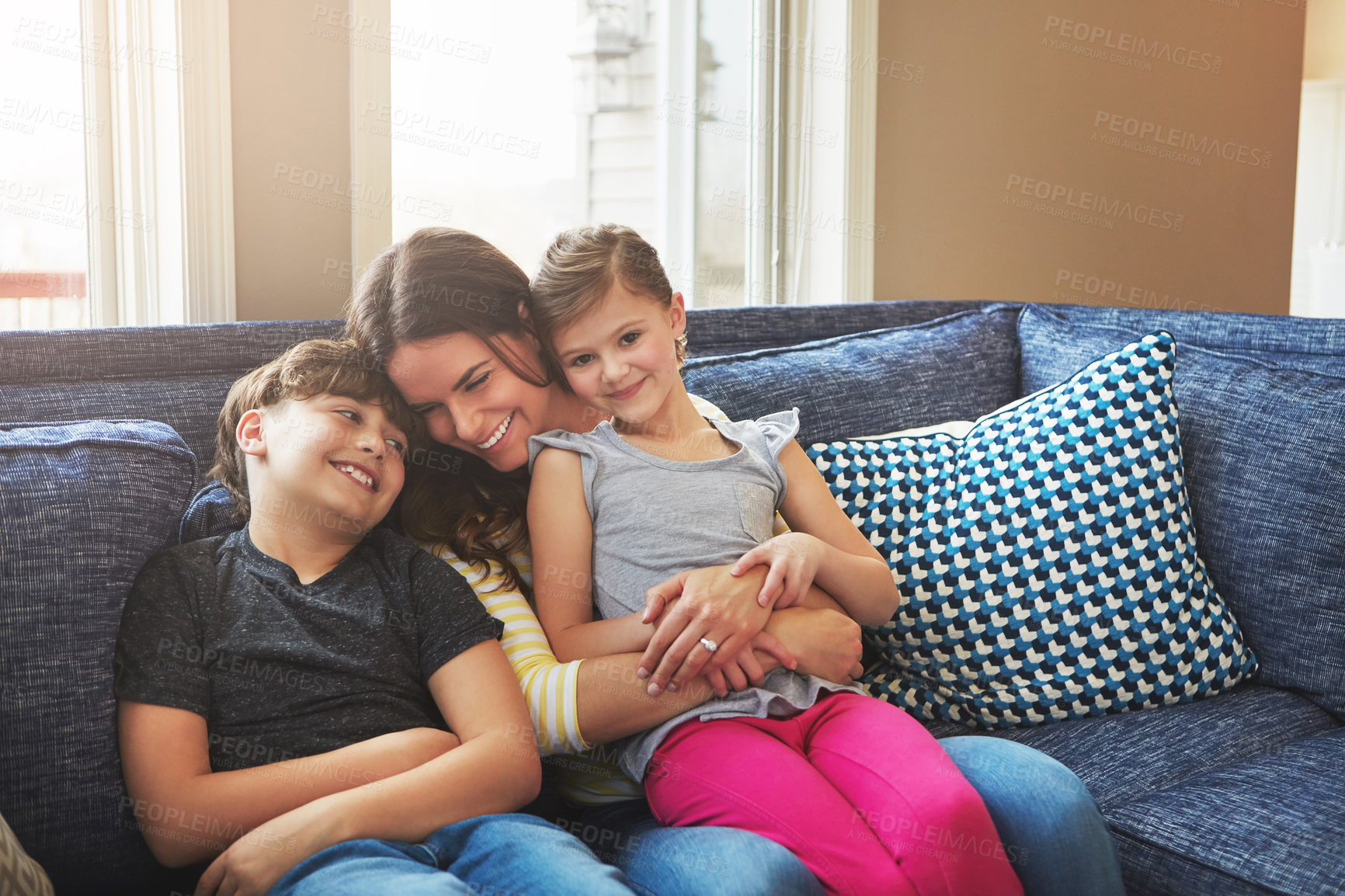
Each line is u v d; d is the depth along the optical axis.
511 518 1.13
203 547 0.95
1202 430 1.37
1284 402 1.33
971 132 2.38
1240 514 1.31
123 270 1.40
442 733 0.91
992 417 1.34
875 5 2.14
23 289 1.38
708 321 1.58
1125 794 1.04
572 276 1.10
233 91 1.37
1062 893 0.86
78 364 1.08
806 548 1.08
